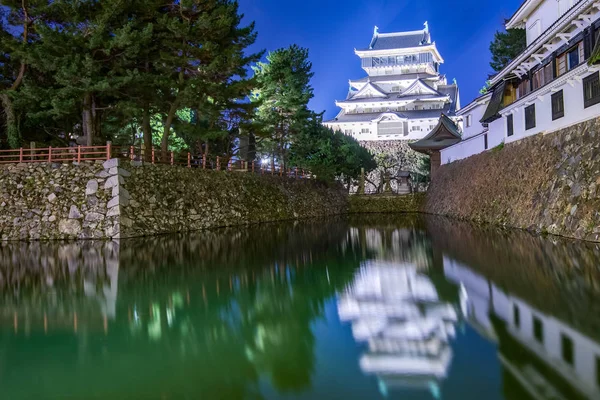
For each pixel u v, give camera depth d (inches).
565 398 148.9
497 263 394.3
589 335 207.2
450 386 161.8
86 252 534.9
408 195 1566.2
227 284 351.9
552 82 607.5
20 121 896.3
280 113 1293.1
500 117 866.1
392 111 2396.7
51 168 732.7
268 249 561.3
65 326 248.8
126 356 202.4
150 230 725.3
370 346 207.9
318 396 158.6
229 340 222.2
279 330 236.2
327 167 1418.6
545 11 731.4
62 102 704.4
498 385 160.9
